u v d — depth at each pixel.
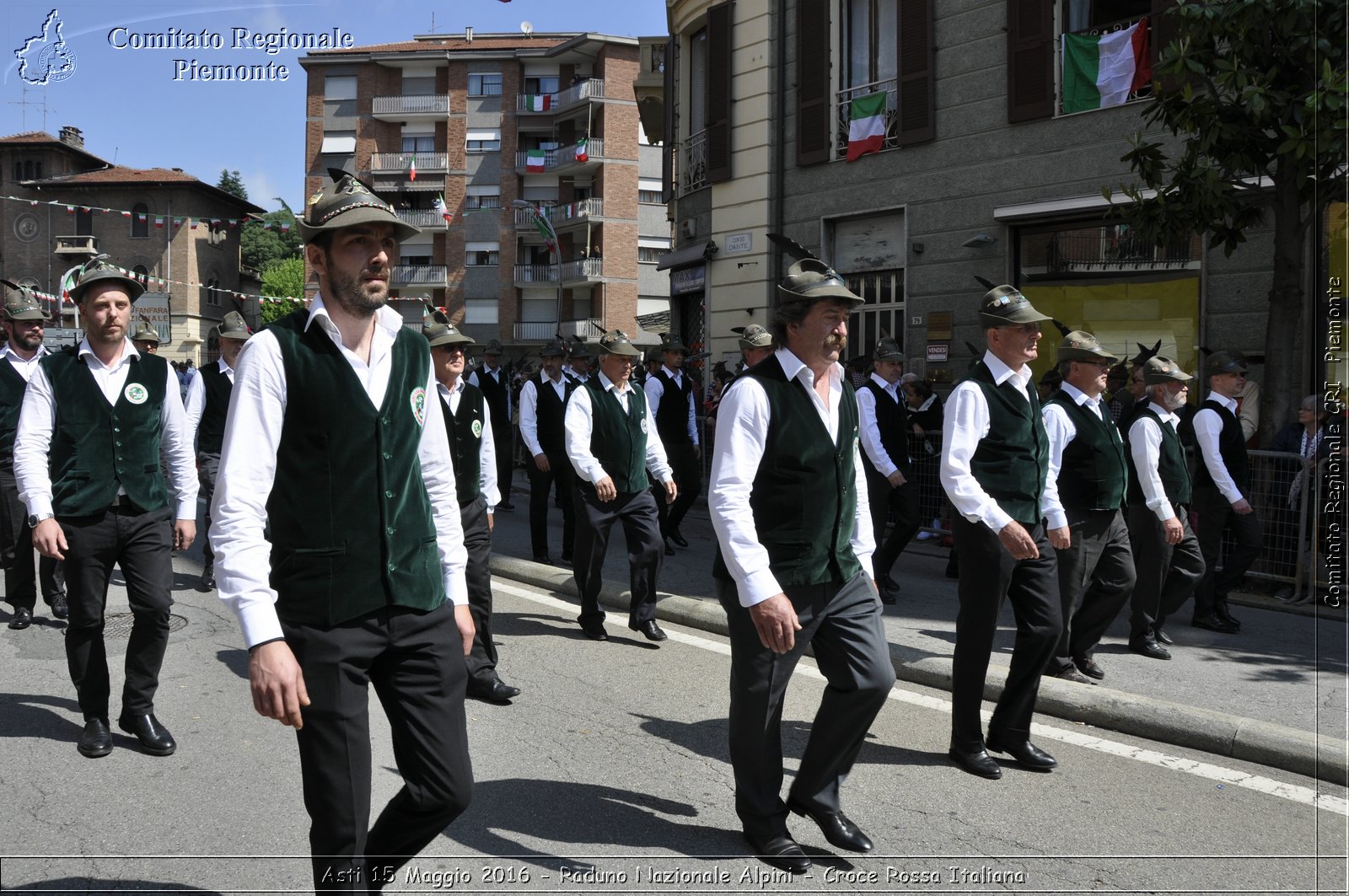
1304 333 10.44
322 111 52.81
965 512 4.52
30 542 7.22
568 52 50.94
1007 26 12.93
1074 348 5.67
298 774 4.51
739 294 16.36
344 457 2.68
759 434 3.64
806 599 3.69
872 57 14.71
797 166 15.47
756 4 15.78
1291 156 8.27
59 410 4.69
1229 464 7.46
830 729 3.76
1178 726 5.08
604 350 6.93
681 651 6.78
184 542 5.04
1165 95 8.91
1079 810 4.22
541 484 9.74
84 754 4.70
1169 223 8.86
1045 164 12.70
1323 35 7.98
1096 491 5.62
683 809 4.17
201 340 51.19
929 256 13.91
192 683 5.84
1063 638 5.84
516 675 6.15
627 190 50.62
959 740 4.68
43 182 49.47
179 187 49.72
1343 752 4.60
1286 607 8.18
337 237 2.67
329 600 2.65
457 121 52.03
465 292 52.44
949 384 13.66
